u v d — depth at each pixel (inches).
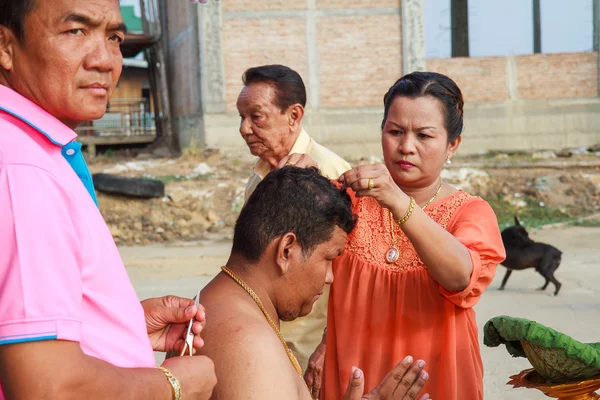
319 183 77.4
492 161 656.4
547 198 562.6
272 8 721.6
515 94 741.3
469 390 99.3
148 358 60.7
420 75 101.0
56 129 58.6
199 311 69.9
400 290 99.4
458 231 96.9
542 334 92.3
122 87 1337.4
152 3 867.4
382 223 102.0
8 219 50.9
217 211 521.7
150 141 911.7
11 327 49.4
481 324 257.9
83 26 58.5
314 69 729.0
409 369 83.2
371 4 725.9
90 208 57.7
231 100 726.5
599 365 91.4
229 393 66.6
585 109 742.5
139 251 447.8
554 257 309.7
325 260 77.6
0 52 58.4
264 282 76.2
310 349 130.0
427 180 101.2
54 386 49.8
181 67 840.3
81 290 53.6
